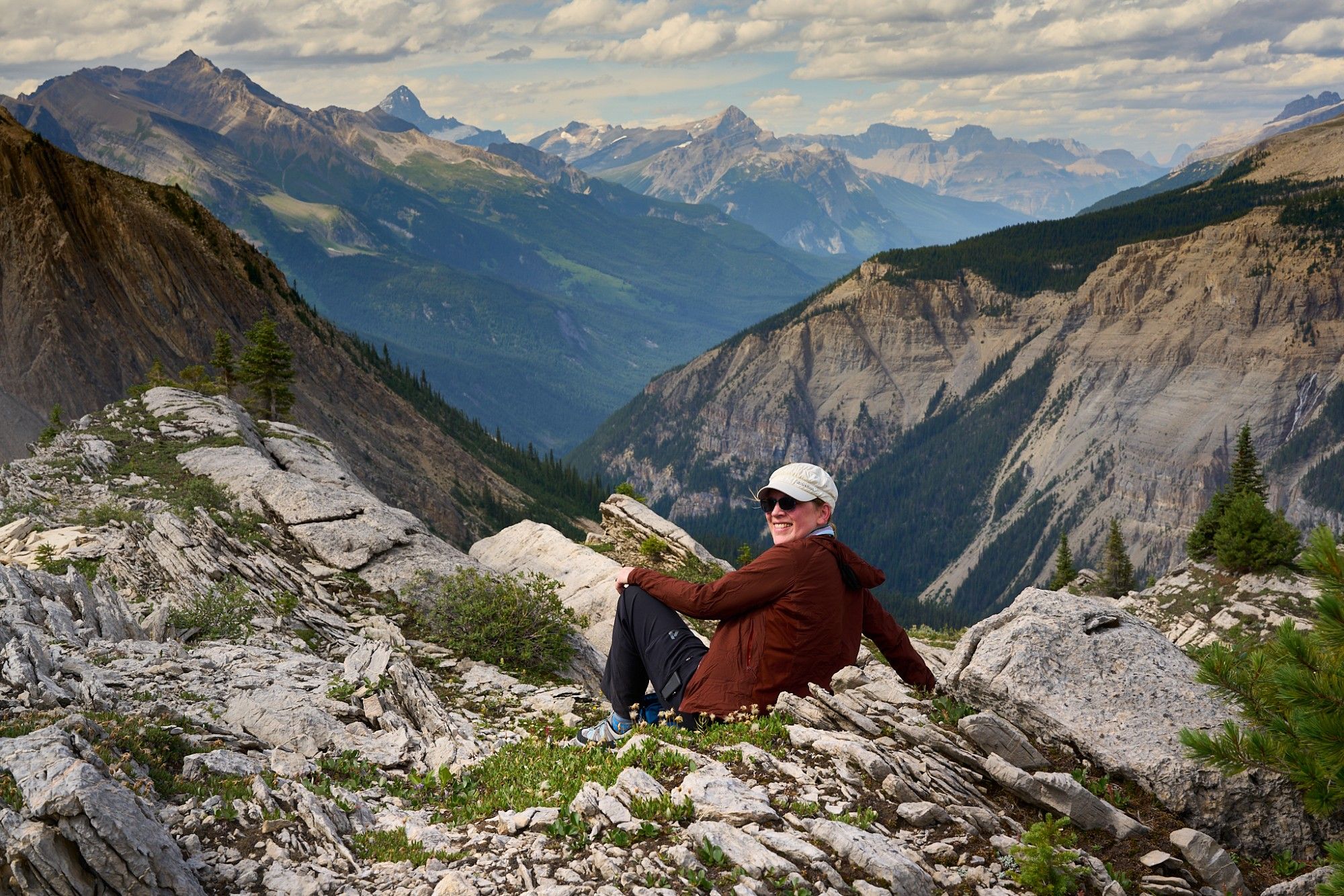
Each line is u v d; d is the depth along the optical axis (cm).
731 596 723
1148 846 604
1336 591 637
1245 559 5831
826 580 727
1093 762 684
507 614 1842
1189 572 6291
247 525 2247
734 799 601
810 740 688
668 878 527
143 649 1314
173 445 2980
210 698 1126
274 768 820
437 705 1248
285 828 639
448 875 574
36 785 554
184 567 1880
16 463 2700
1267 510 5903
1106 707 706
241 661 1338
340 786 813
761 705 736
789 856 543
